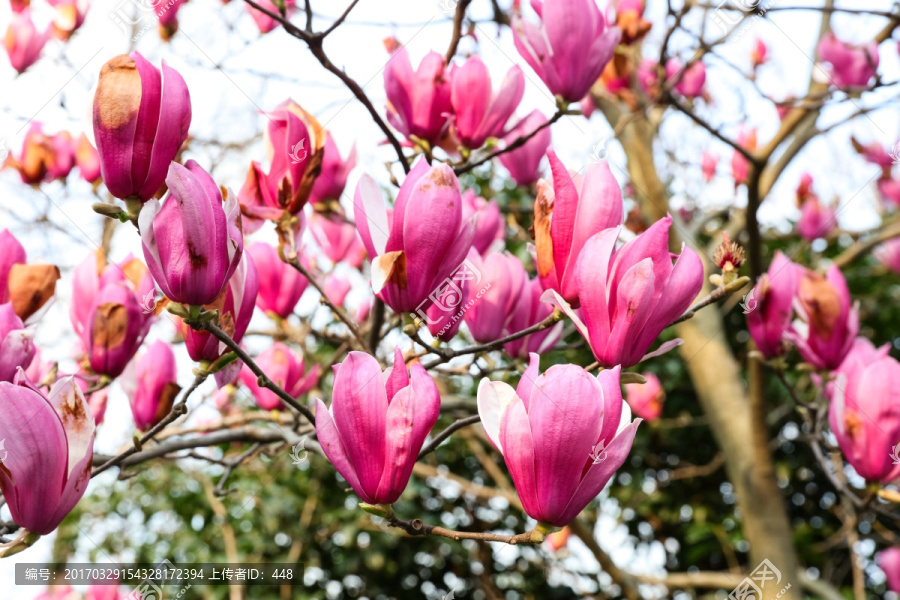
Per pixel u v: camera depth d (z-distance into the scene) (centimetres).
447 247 78
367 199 80
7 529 86
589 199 78
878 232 148
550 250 79
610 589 242
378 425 73
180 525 187
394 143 87
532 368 74
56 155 92
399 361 75
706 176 141
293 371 103
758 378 168
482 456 232
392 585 279
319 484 252
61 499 73
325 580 268
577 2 89
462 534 74
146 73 73
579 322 77
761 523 175
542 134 100
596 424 72
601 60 90
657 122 127
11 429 72
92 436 75
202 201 73
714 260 77
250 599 228
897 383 100
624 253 75
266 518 223
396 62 93
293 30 80
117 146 72
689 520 280
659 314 75
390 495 74
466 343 150
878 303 217
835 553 262
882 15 111
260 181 87
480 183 144
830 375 106
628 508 263
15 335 84
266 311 104
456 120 94
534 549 246
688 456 271
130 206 73
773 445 227
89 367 94
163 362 95
